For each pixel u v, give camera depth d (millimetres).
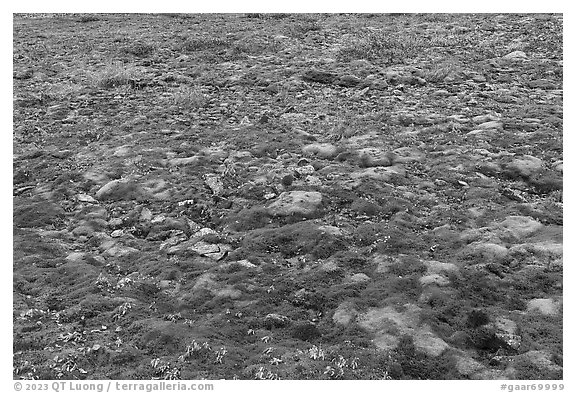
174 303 11250
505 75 24156
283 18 38406
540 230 12758
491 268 11531
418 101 21500
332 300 11055
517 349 9727
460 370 9367
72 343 10172
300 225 13227
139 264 12555
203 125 19906
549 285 11164
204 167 16391
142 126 19891
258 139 18219
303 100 22203
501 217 13375
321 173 15680
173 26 36312
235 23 36906
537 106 20125
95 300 11227
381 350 9734
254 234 13180
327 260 12172
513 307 10734
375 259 12094
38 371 9453
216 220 14016
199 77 25453
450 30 32531
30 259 12672
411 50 28297
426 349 9734
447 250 12359
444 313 10531
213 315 10875
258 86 24094
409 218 13516
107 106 22219
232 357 9719
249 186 15125
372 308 10734
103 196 15266
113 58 28719
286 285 11555
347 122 19422
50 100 23266
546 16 34156
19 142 19047
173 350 9938
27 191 15836
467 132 18219
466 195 14445
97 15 40812
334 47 29812
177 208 14453
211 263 12359
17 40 33031
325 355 9688
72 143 18906
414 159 16438
